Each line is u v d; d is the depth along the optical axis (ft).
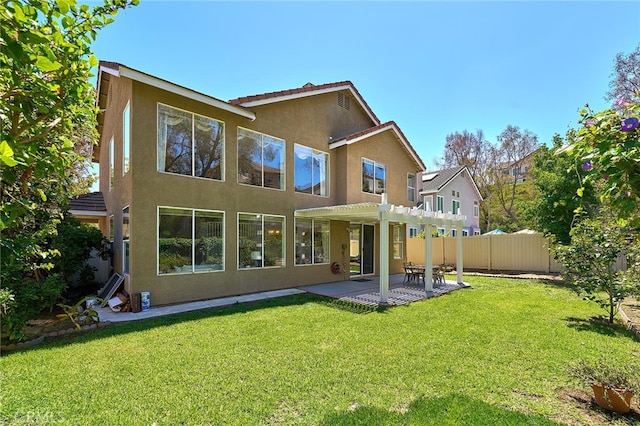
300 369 15.49
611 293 23.63
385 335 20.76
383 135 50.78
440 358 16.87
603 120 7.89
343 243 46.14
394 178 52.80
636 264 22.04
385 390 13.44
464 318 25.17
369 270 50.93
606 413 11.73
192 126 31.50
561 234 47.09
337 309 28.14
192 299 30.78
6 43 5.49
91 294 34.27
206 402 12.43
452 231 94.73
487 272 56.18
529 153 116.06
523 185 130.62
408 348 18.31
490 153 123.75
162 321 23.86
